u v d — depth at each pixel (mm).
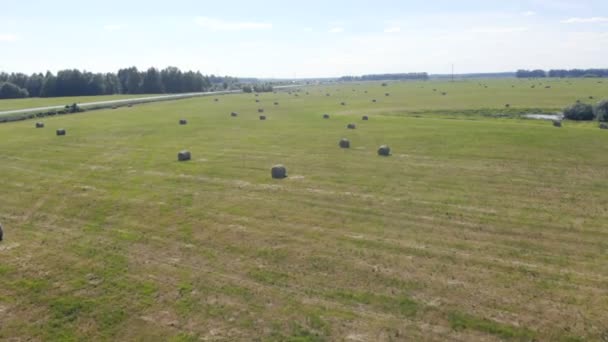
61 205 21719
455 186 23297
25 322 11961
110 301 12883
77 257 15852
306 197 21953
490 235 16969
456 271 14164
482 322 11453
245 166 28500
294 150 33125
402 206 20359
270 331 11281
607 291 12812
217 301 12727
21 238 17719
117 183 25250
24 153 34250
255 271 14484
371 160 29391
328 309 12172
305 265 14820
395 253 15555
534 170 26094
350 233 17422
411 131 40094
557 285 13195
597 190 22141
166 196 22594
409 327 11305
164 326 11625
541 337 10828
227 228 18203
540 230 17344
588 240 16328
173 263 15219
